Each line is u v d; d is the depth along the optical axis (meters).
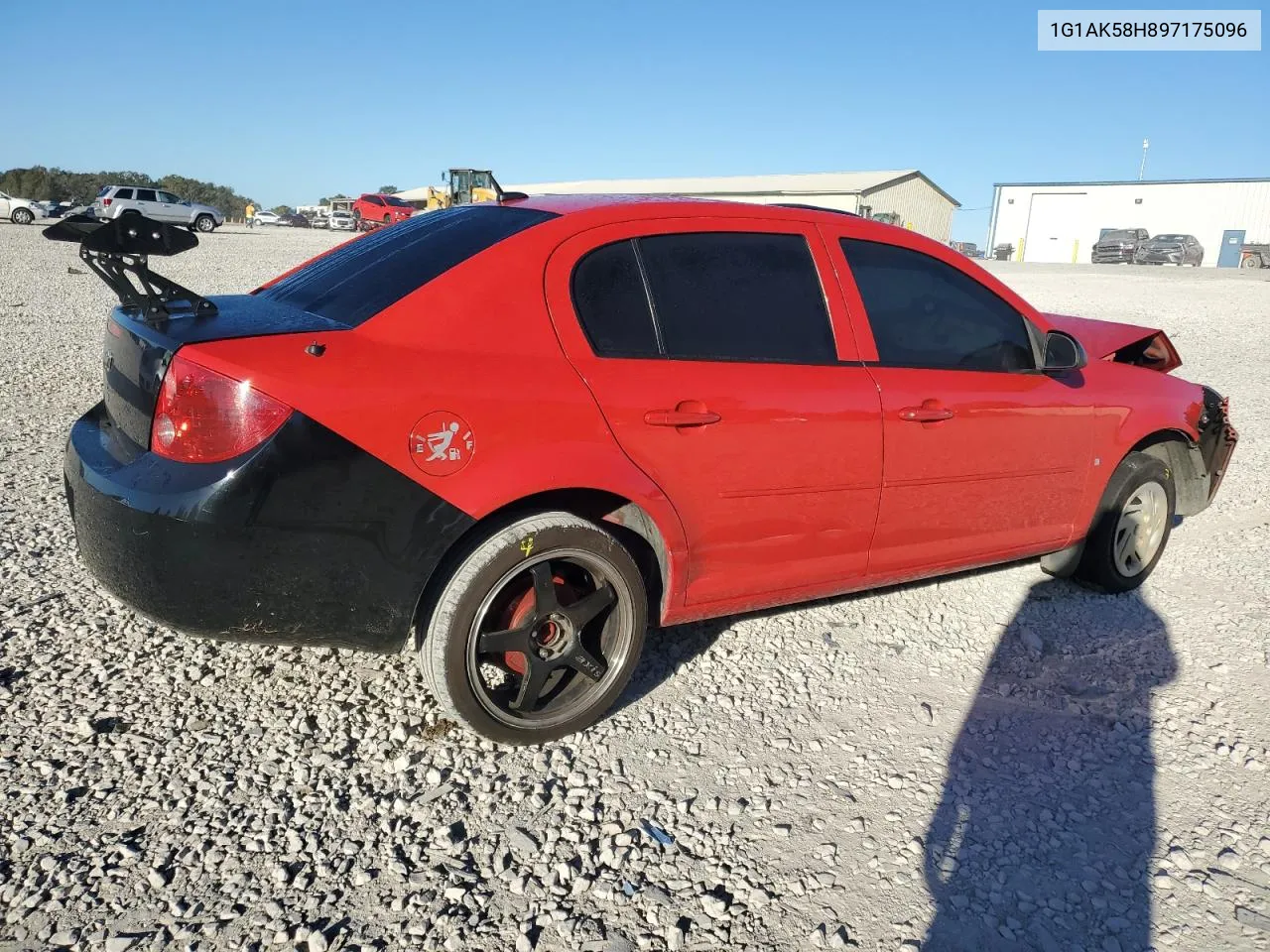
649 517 2.98
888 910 2.40
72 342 9.77
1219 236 54.59
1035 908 2.43
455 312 2.73
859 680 3.58
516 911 2.31
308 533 2.49
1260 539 5.42
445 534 2.63
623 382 2.88
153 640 3.48
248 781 2.73
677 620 3.23
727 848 2.60
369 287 2.89
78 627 3.54
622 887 2.42
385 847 2.50
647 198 3.29
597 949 2.21
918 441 3.50
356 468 2.50
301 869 2.40
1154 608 4.40
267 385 2.42
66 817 2.52
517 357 2.76
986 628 4.10
